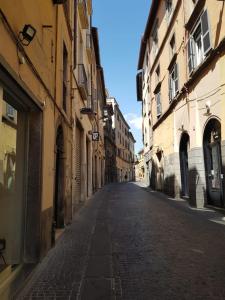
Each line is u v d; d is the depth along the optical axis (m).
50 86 6.76
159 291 4.07
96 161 26.77
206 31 10.81
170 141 17.55
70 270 4.98
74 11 12.06
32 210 5.36
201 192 12.17
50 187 6.46
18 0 4.35
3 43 3.73
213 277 4.51
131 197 18.75
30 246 5.27
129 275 4.71
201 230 7.90
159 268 4.99
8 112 4.88
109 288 4.21
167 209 12.28
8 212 5.10
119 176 57.88
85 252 6.05
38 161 5.50
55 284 4.39
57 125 7.70
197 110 12.30
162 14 19.27
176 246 6.33
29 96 4.89
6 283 4.20
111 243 6.76
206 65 11.02
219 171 10.79
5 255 4.96
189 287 4.17
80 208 13.28
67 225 9.09
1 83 4.06
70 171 10.16
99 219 10.24
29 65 4.93
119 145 58.56
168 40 17.42
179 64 14.85
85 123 16.92
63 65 9.65
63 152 8.84
